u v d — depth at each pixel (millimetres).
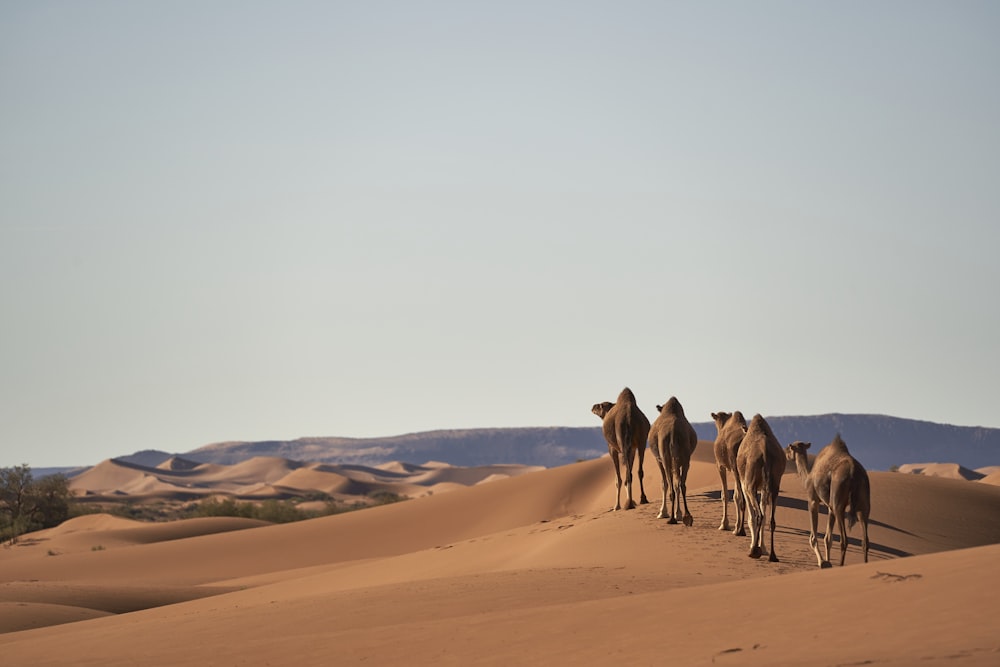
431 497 167500
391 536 152625
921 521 76438
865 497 40094
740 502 56906
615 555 56250
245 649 35500
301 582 81812
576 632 29969
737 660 23062
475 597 43062
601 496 143625
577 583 44844
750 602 29297
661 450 61156
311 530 159625
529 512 149875
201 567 144625
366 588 54500
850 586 28234
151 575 140500
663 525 61531
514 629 31859
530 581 46875
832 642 23141
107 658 38344
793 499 71812
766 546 54312
